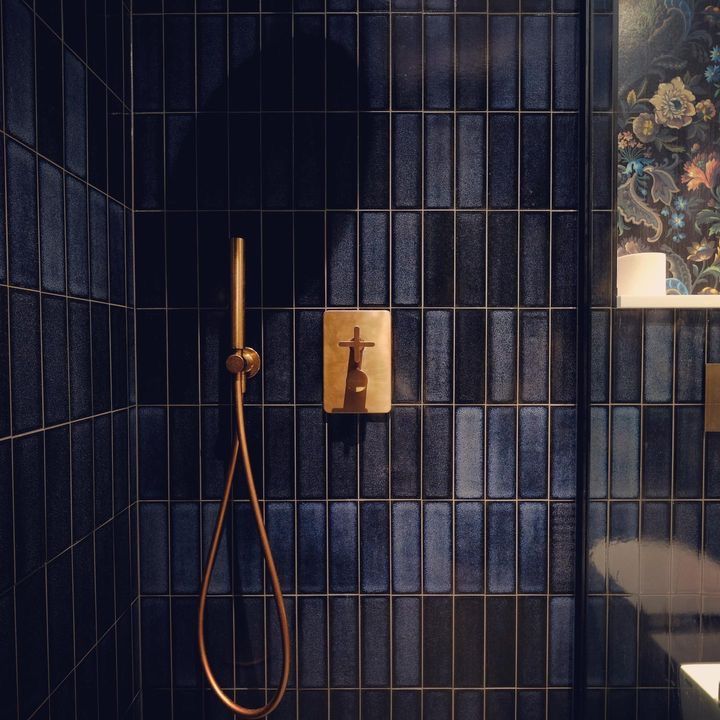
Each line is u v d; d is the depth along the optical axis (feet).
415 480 3.42
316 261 3.37
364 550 3.43
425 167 3.36
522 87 3.35
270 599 3.45
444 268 3.38
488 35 3.35
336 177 3.36
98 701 2.94
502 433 3.43
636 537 3.19
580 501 3.40
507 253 3.39
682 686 3.02
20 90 2.28
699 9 3.27
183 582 3.45
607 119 3.27
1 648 2.14
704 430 3.01
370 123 3.35
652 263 3.11
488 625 3.46
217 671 3.44
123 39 3.28
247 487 3.28
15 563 2.23
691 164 3.30
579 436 3.41
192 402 3.42
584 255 3.32
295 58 3.34
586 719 3.33
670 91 3.28
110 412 3.10
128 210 3.33
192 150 3.36
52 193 2.52
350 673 3.44
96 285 2.94
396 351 3.40
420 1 3.34
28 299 2.33
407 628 3.44
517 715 3.46
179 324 3.40
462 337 3.40
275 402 3.39
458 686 3.46
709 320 3.00
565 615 3.46
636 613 3.19
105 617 3.03
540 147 3.37
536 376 3.41
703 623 3.01
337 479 3.42
